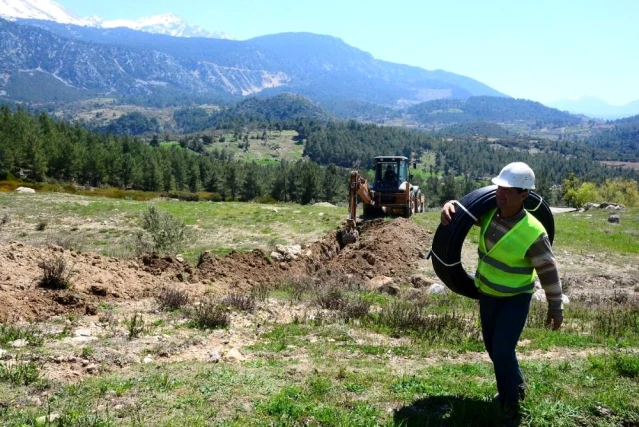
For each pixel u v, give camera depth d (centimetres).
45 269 997
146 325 844
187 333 820
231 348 758
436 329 918
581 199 10275
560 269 1962
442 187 13388
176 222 2250
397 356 762
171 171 11912
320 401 526
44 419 461
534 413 491
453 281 540
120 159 10875
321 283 1397
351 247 2077
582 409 512
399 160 2953
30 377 559
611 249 2294
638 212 3403
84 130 13662
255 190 11812
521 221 469
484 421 477
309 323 946
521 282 477
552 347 847
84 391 538
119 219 3228
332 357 734
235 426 459
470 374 645
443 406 520
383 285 1416
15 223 3072
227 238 2681
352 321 974
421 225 2734
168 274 1294
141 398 521
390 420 480
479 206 508
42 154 9444
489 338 507
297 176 11788
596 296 1522
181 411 492
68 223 3123
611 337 934
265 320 952
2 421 457
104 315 888
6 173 8762
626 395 552
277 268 1575
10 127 10769
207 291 1176
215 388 552
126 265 1282
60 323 823
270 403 506
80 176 10406
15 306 859
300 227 2900
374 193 2945
